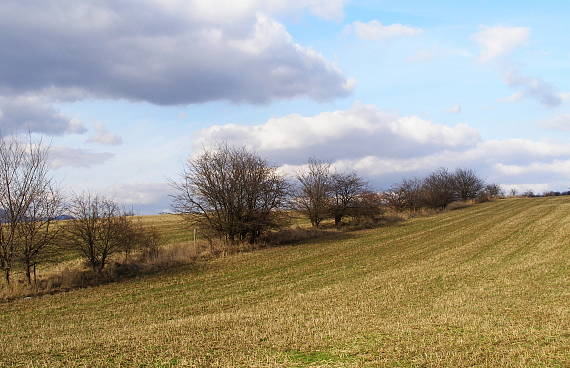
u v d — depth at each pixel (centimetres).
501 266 2589
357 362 1056
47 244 2572
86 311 1958
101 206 2798
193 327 1466
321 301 1914
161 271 2850
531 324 1363
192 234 4781
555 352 1083
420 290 2044
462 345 1152
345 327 1396
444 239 4000
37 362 1138
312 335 1310
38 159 2592
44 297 2248
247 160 3866
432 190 7812
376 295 1977
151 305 2031
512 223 4988
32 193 2527
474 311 1587
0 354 1243
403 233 4544
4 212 2464
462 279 2262
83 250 2720
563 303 1650
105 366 1095
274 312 1727
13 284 2394
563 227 4309
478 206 8312
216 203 3734
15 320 1827
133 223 3009
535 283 2059
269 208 3906
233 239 3778
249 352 1165
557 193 11762
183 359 1120
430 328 1338
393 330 1332
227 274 2720
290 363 1066
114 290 2372
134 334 1419
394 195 6875
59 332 1608
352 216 5381
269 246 3841
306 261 3092
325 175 5194
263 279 2544
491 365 1007
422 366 1016
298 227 4781
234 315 1670
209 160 3778
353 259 3119
